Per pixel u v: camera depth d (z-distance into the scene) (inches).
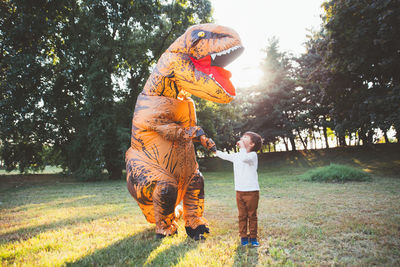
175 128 125.3
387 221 151.6
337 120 615.2
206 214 185.3
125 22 577.6
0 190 416.2
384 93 487.2
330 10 492.4
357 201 215.5
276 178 466.9
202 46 118.4
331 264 99.4
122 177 671.1
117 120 594.9
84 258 110.0
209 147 131.6
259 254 110.8
